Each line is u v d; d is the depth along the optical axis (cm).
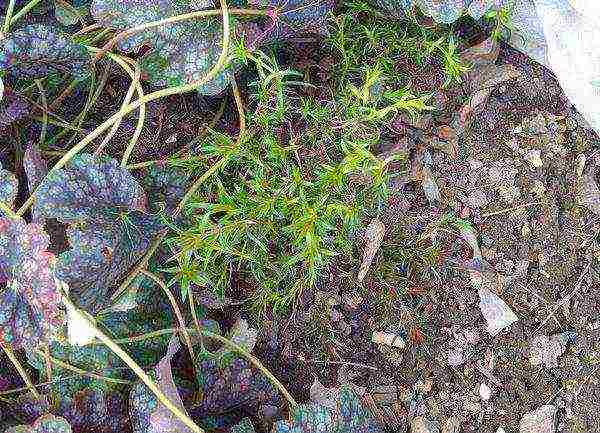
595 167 57
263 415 50
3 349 47
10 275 42
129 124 55
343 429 46
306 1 49
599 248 56
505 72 58
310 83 56
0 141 53
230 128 55
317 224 47
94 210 43
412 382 54
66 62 47
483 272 55
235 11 48
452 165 57
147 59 49
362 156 46
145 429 44
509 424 53
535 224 56
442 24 55
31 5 49
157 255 50
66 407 47
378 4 54
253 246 51
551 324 55
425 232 55
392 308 54
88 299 44
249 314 54
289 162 51
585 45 50
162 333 48
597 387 54
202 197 51
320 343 54
